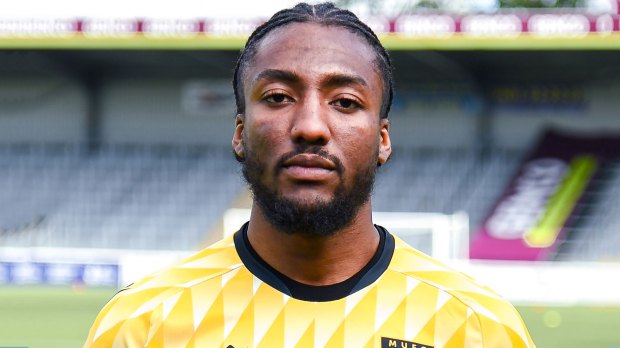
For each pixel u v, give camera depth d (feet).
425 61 68.74
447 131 73.87
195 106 76.02
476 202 71.61
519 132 73.36
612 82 72.23
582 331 41.47
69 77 75.72
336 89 6.54
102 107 76.02
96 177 74.59
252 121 6.59
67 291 58.80
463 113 73.72
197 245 71.46
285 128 6.47
